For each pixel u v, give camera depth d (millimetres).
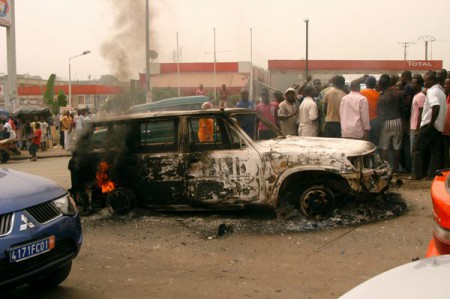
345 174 6277
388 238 5816
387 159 8797
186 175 6703
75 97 51625
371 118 8898
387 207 6723
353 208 6625
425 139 8125
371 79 8969
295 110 9602
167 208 6859
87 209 7348
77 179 7402
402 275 2340
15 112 24625
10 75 24422
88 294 4562
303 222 6422
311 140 7012
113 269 5258
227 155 6551
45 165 16656
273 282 4727
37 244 3957
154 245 6012
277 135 7281
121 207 7047
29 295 4578
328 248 5641
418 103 8414
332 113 8625
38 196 4188
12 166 16750
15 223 3875
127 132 7047
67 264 4605
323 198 6406
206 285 4707
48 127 24359
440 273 2260
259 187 6441
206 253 5680
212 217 6867
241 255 5562
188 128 6762
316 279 4770
